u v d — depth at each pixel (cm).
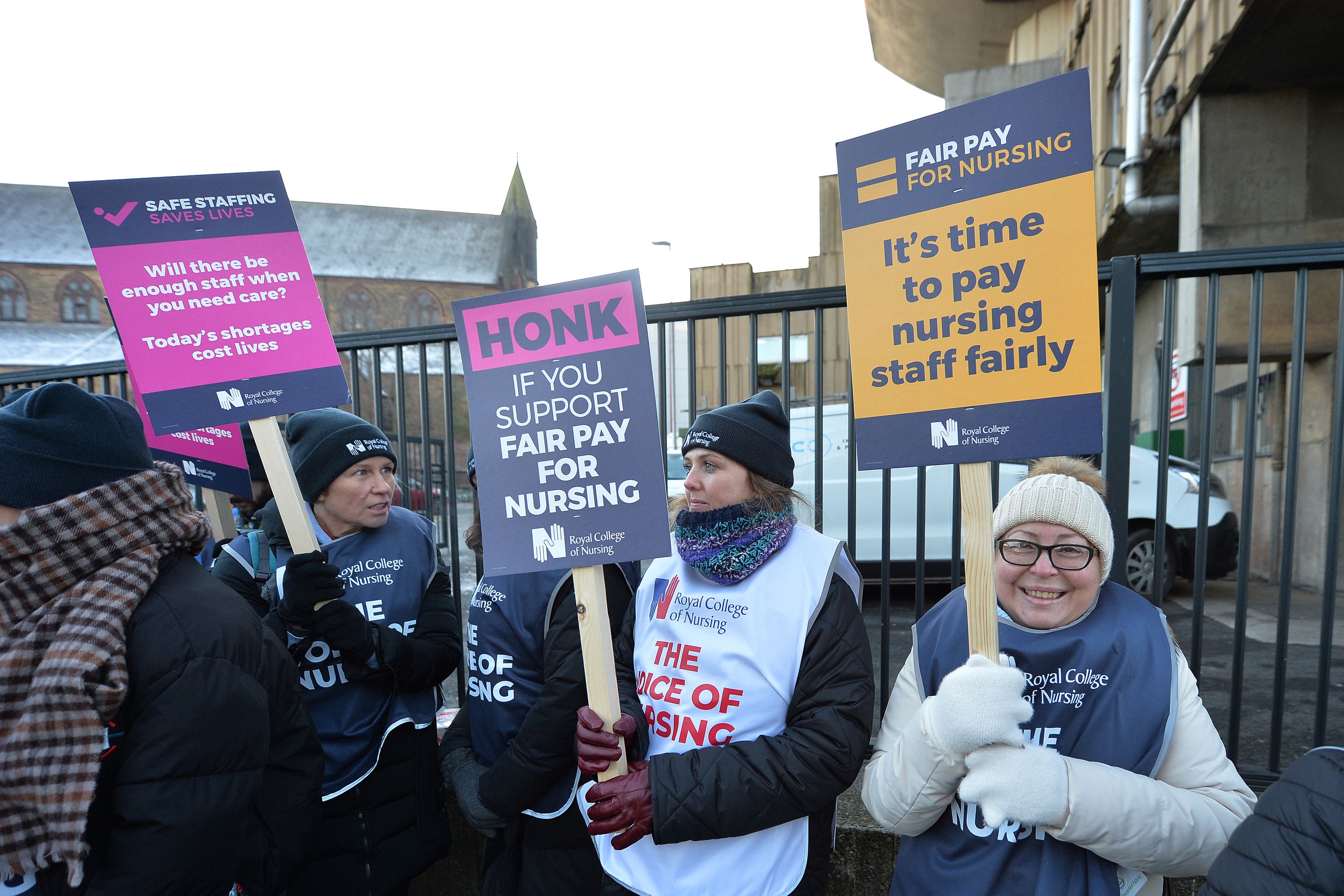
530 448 163
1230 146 670
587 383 160
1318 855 95
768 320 1215
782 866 146
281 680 141
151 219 178
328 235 5994
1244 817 124
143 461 131
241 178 184
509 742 188
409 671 195
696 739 150
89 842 116
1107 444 207
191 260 179
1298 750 282
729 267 1905
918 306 143
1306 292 197
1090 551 135
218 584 134
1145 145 772
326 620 181
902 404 144
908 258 144
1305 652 451
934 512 577
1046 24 1337
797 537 161
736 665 150
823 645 148
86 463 121
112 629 115
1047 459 149
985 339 137
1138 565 564
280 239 185
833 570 155
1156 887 131
